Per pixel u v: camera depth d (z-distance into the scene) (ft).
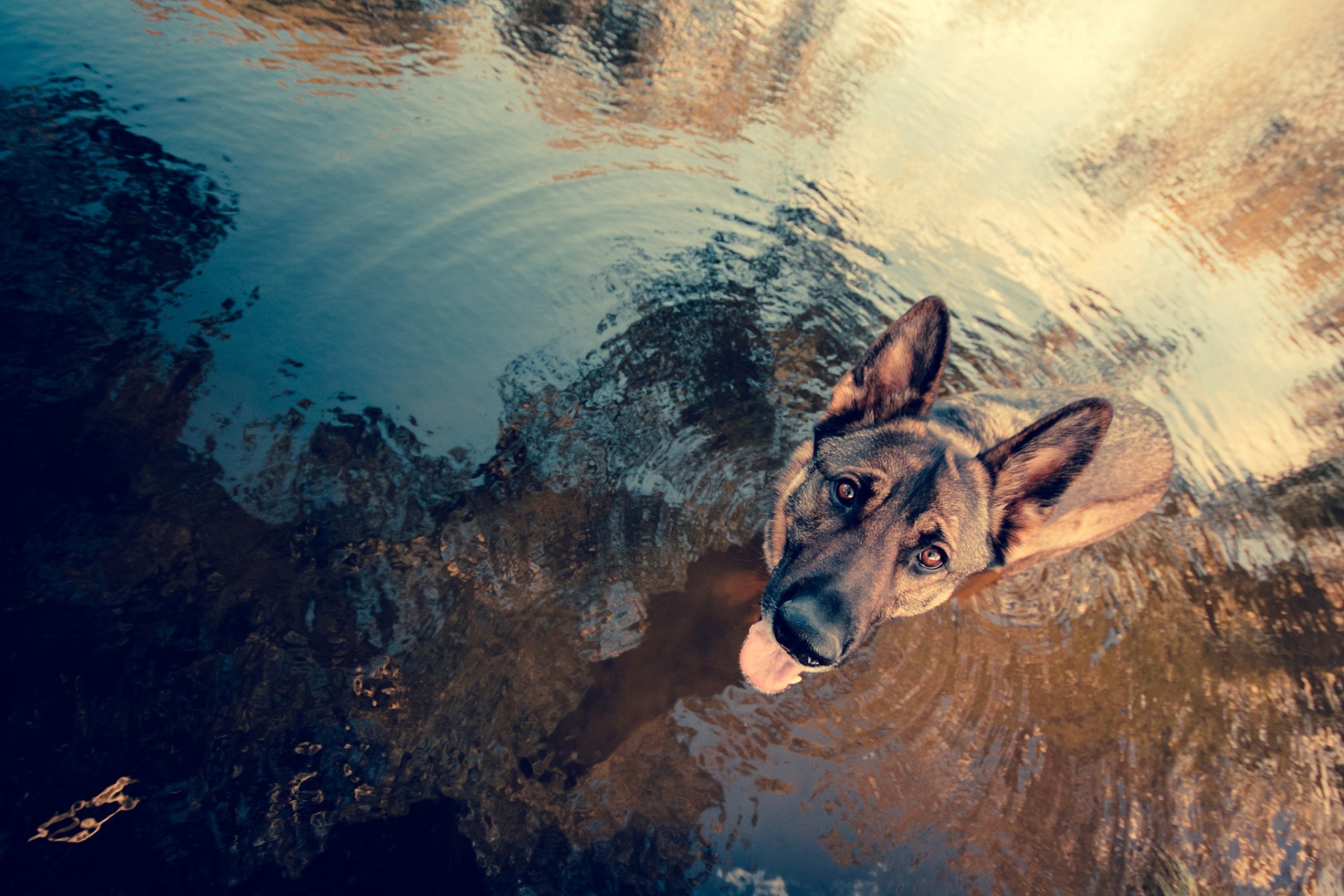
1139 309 3.97
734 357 3.08
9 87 3.07
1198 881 2.32
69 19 3.45
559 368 2.85
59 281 2.55
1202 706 2.64
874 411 2.53
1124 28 7.83
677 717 2.28
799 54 5.22
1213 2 8.63
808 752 2.31
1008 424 2.91
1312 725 2.66
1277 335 4.17
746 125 4.28
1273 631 2.87
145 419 2.37
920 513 2.38
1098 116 6.03
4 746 1.90
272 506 2.32
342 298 2.82
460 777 2.08
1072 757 2.46
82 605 2.08
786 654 2.36
